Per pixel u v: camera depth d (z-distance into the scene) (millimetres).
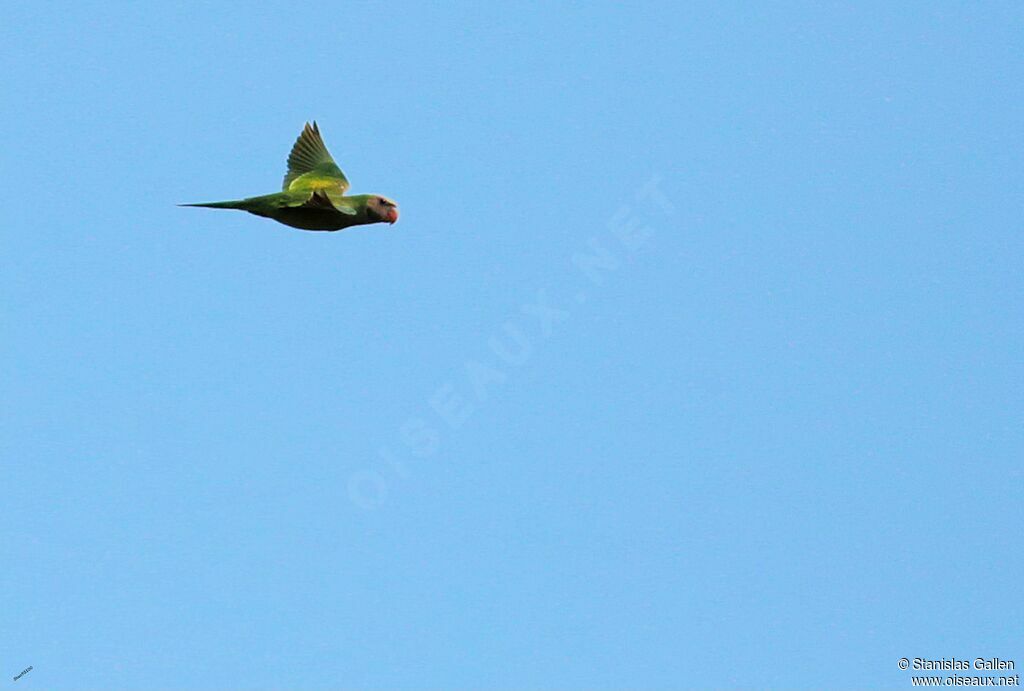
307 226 39562
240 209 38781
